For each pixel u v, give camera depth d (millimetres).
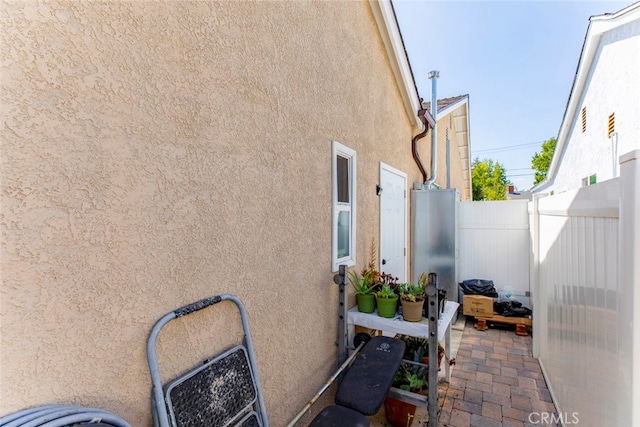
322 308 2484
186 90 1351
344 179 3018
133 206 1132
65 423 841
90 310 1001
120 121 1091
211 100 1483
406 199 5012
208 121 1465
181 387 1264
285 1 2070
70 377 948
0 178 810
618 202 1377
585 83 5395
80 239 977
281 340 1981
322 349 2473
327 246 2574
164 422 1148
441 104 7477
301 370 2193
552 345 2943
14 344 827
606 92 4465
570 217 2303
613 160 4266
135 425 1120
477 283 5309
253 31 1772
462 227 5816
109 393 1047
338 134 2789
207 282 1447
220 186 1531
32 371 862
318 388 2396
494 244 5656
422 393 2771
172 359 1275
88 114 998
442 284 5164
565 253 2447
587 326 1891
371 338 2723
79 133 975
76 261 966
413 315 2641
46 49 898
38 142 880
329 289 2596
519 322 4691
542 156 21953
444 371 3566
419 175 5844
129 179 1119
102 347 1032
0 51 811
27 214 858
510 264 5574
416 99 4945
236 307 1619
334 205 2666
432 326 2455
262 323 1815
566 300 2416
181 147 1325
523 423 2664
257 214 1787
